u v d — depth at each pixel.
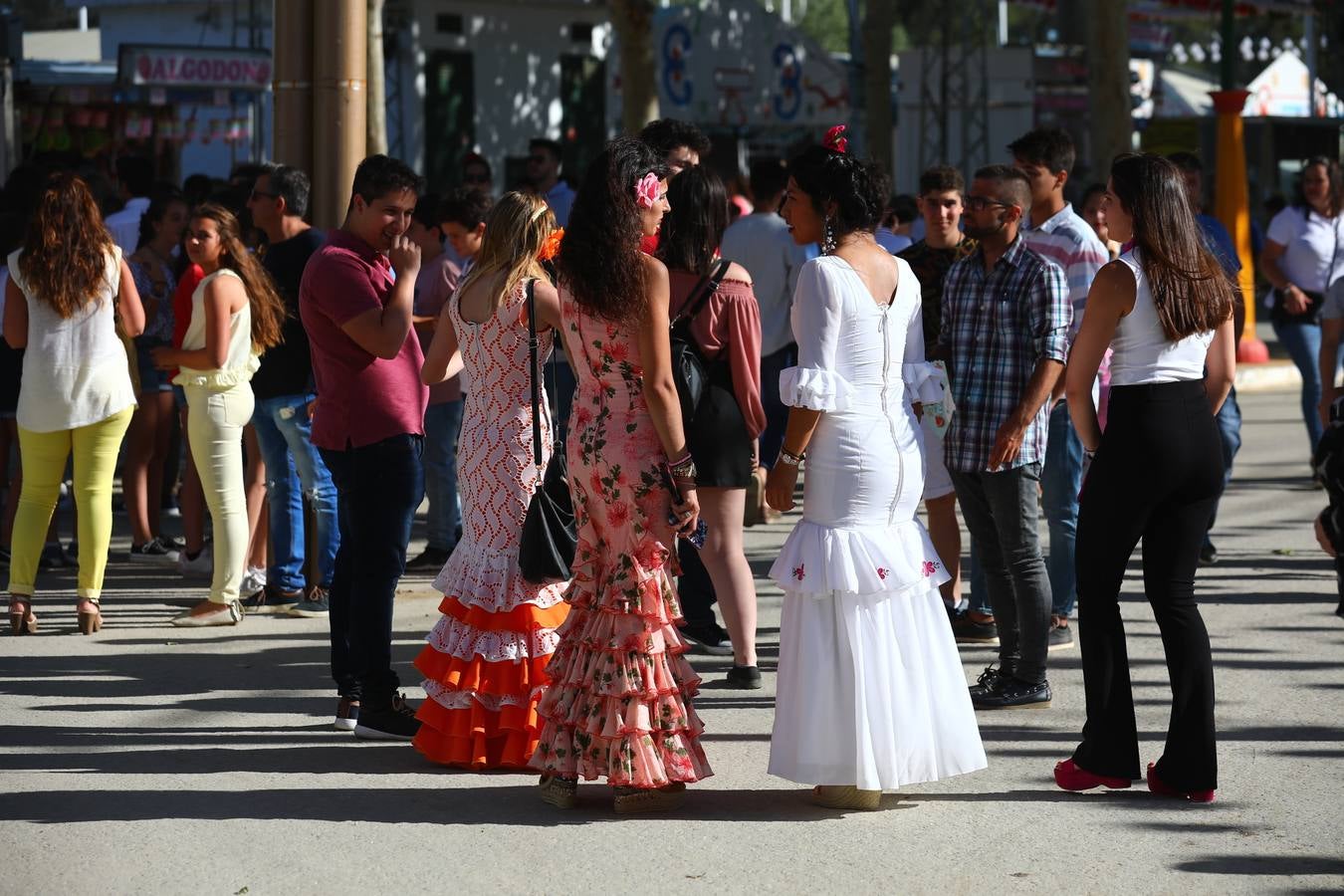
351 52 16.75
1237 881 7.58
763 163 16.55
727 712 10.66
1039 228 11.97
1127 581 14.70
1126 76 35.47
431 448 15.28
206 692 11.13
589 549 8.72
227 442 13.03
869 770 8.42
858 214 8.72
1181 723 8.69
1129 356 8.54
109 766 9.47
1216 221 14.44
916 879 7.64
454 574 9.52
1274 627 12.80
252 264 12.95
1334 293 12.76
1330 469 10.03
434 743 9.48
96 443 12.71
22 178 17.09
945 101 43.41
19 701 10.85
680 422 8.45
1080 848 8.04
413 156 41.00
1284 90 64.31
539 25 43.62
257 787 9.08
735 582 11.10
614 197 8.34
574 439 8.68
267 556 14.49
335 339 9.78
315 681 11.44
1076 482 12.03
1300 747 9.73
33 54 45.03
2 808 8.69
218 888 7.55
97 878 7.67
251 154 33.50
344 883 7.61
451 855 7.98
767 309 16.62
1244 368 31.92
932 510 12.41
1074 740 9.94
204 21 40.94
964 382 10.55
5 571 15.30
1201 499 8.62
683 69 40.31
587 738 8.59
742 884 7.59
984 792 8.95
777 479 8.59
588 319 8.49
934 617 8.71
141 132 31.12
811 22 122.69
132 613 13.58
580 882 7.62
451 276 15.12
